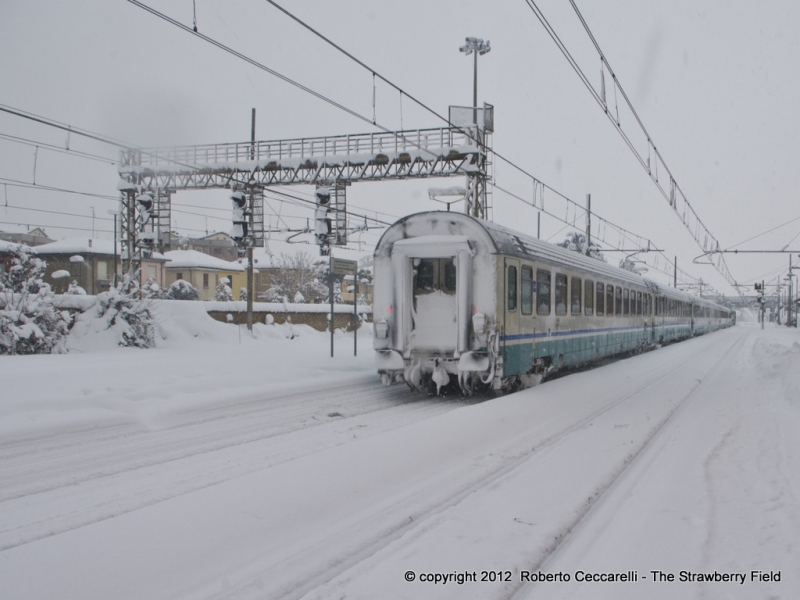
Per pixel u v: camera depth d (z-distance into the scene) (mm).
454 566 3906
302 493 5195
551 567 3998
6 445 7766
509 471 6391
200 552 4043
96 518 5141
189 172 23109
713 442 7684
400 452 6617
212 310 25078
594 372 16141
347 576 3756
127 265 24375
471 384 11648
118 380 12094
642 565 3980
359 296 62000
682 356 23172
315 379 13727
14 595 3357
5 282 19969
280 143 22578
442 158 20734
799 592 3578
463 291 11234
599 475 6148
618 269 20516
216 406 10672
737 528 4598
